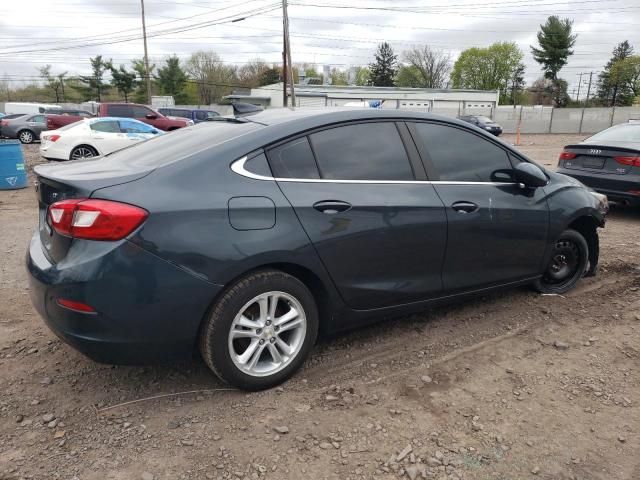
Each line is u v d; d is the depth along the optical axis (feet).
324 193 10.13
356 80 306.96
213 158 9.41
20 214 25.88
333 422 9.18
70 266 8.44
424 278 11.64
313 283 10.36
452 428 9.08
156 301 8.61
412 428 9.05
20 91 224.74
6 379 10.42
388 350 11.79
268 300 9.73
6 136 84.84
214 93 240.94
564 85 269.64
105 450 8.39
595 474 8.09
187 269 8.73
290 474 7.95
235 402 9.70
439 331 12.77
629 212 28.14
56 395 9.89
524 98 279.49
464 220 11.89
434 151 11.94
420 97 180.86
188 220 8.75
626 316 13.85
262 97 173.78
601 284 16.26
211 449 8.45
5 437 8.68
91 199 8.53
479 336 12.57
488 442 8.75
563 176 15.12
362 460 8.27
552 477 8.00
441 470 8.09
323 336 11.57
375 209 10.58
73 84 214.90
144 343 8.77
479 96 185.57
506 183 12.95
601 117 144.05
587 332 12.90
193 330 9.04
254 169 9.64
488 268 12.79
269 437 8.75
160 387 10.17
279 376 10.09
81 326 8.51
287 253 9.56
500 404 9.81
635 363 11.41
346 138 10.84
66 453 8.32
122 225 8.36
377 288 10.93
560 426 9.20
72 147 44.27
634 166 24.38
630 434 9.02
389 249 10.89
